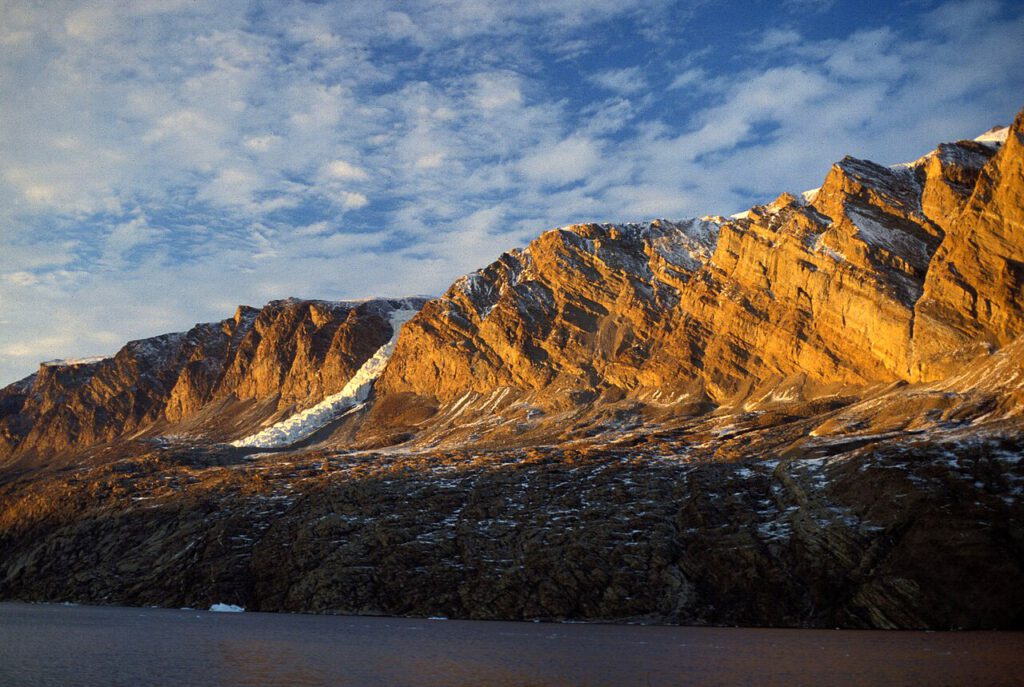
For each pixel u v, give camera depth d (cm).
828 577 12356
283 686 6994
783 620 12025
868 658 8150
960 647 8938
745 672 7456
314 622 12725
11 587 18450
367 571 14950
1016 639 9738
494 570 14325
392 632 11144
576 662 8188
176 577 16500
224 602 15425
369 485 18175
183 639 10225
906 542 12162
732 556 13238
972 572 11450
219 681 7244
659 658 8388
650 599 12975
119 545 18225
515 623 12788
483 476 18212
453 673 7594
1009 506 11975
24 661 8375
